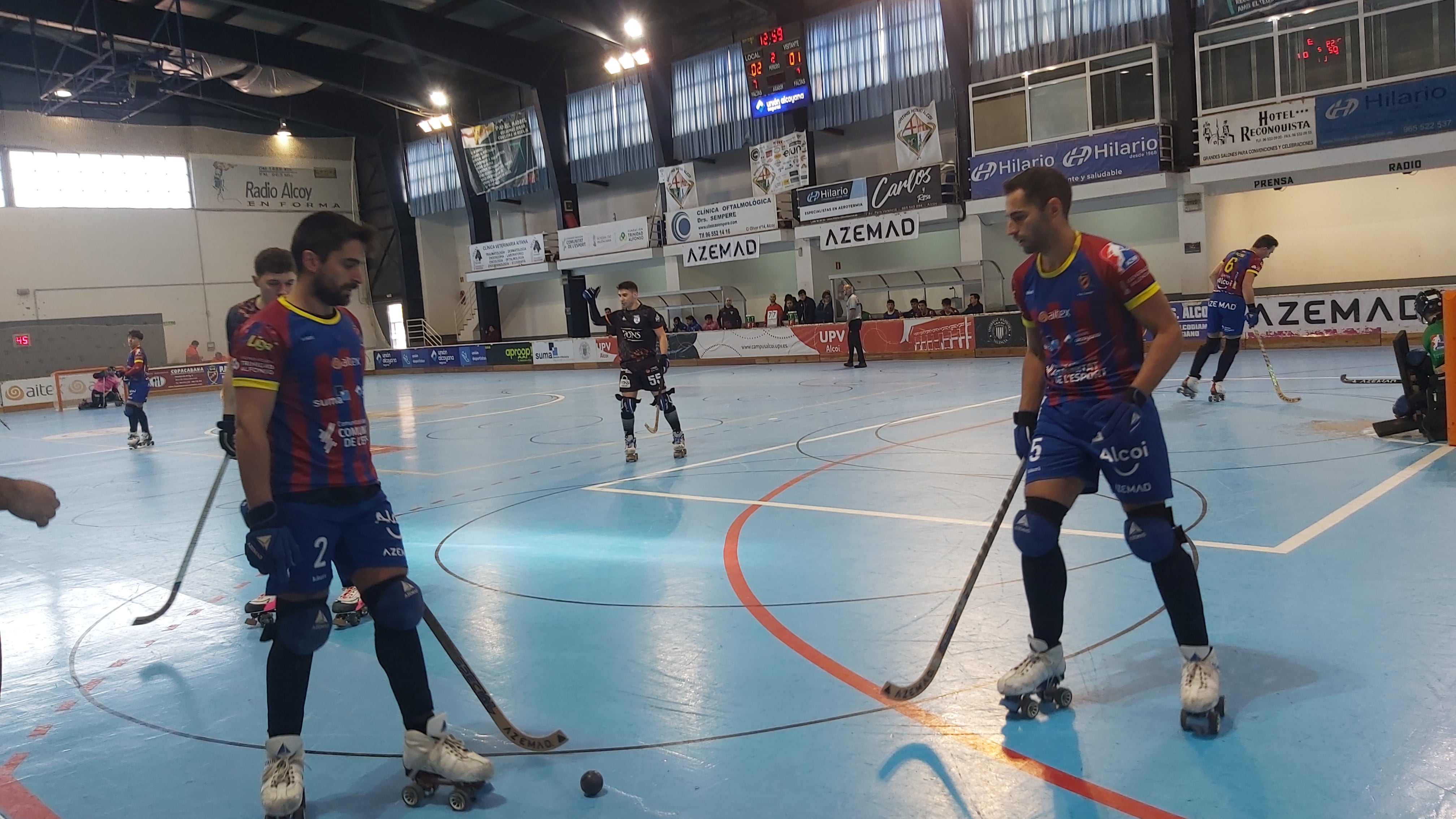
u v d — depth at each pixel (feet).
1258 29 57.41
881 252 81.15
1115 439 8.34
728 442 30.83
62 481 34.04
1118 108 62.75
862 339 72.23
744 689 10.32
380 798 8.54
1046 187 8.80
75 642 14.02
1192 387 32.91
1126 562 14.05
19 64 87.51
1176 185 62.49
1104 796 7.61
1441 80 52.08
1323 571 13.06
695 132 85.15
